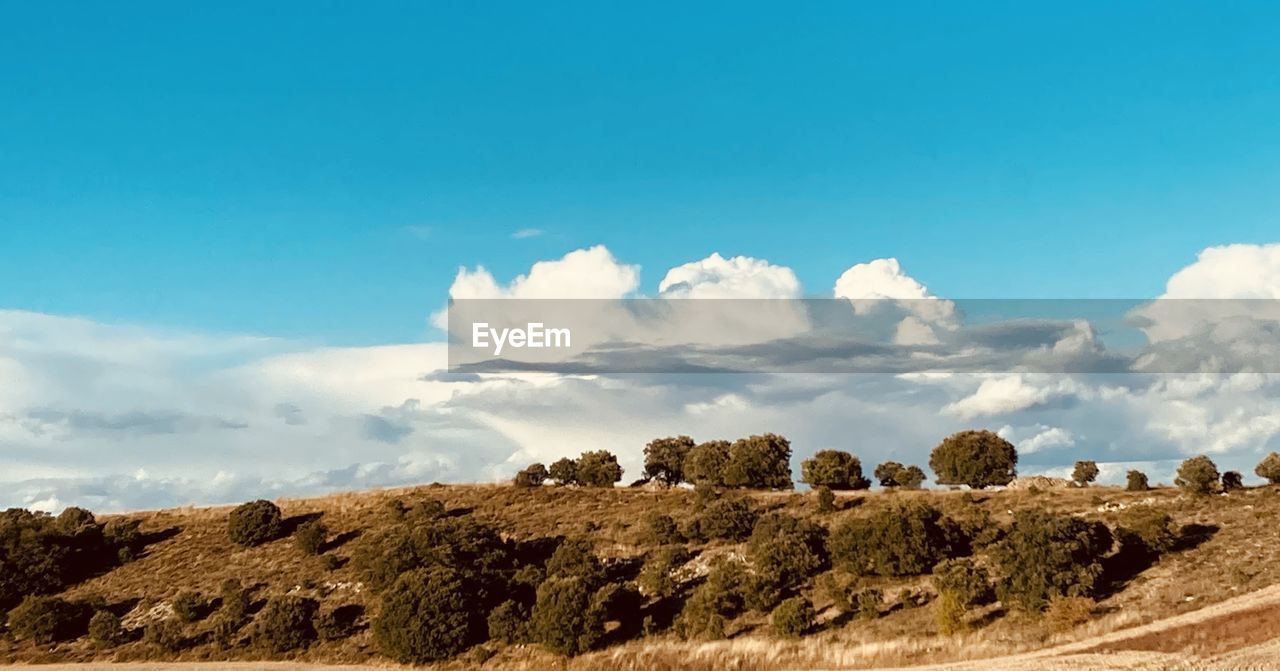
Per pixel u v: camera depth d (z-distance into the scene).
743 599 53.31
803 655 45.41
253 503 77.12
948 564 50.44
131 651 56.81
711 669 45.50
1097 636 42.56
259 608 61.09
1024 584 47.31
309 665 52.91
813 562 56.56
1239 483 68.31
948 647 43.84
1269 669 35.25
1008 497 73.44
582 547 61.09
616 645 50.69
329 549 71.62
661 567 59.06
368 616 58.34
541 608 51.94
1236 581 46.00
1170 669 36.56
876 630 47.56
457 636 52.22
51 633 59.56
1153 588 47.66
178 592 65.69
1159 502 65.56
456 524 65.19
